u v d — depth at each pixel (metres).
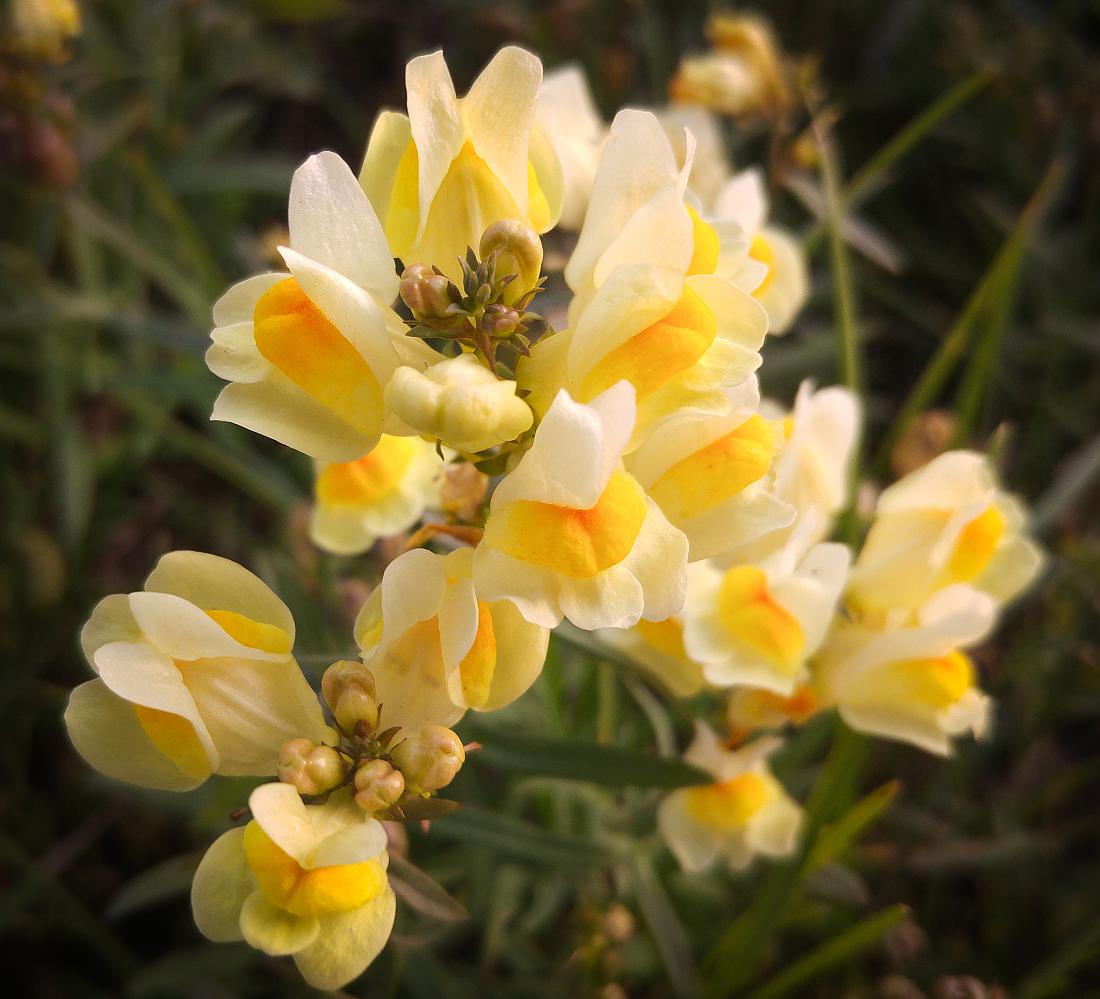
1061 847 0.18
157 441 0.21
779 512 0.09
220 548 0.20
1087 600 0.19
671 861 0.15
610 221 0.08
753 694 0.11
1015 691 0.19
